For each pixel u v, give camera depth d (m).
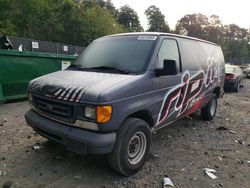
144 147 3.88
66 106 3.36
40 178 3.57
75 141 3.23
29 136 5.01
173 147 4.96
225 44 84.12
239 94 13.74
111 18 38.53
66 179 3.57
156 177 3.75
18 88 8.04
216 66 6.69
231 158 4.58
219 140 5.54
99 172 3.79
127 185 3.50
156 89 4.01
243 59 63.84
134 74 3.77
